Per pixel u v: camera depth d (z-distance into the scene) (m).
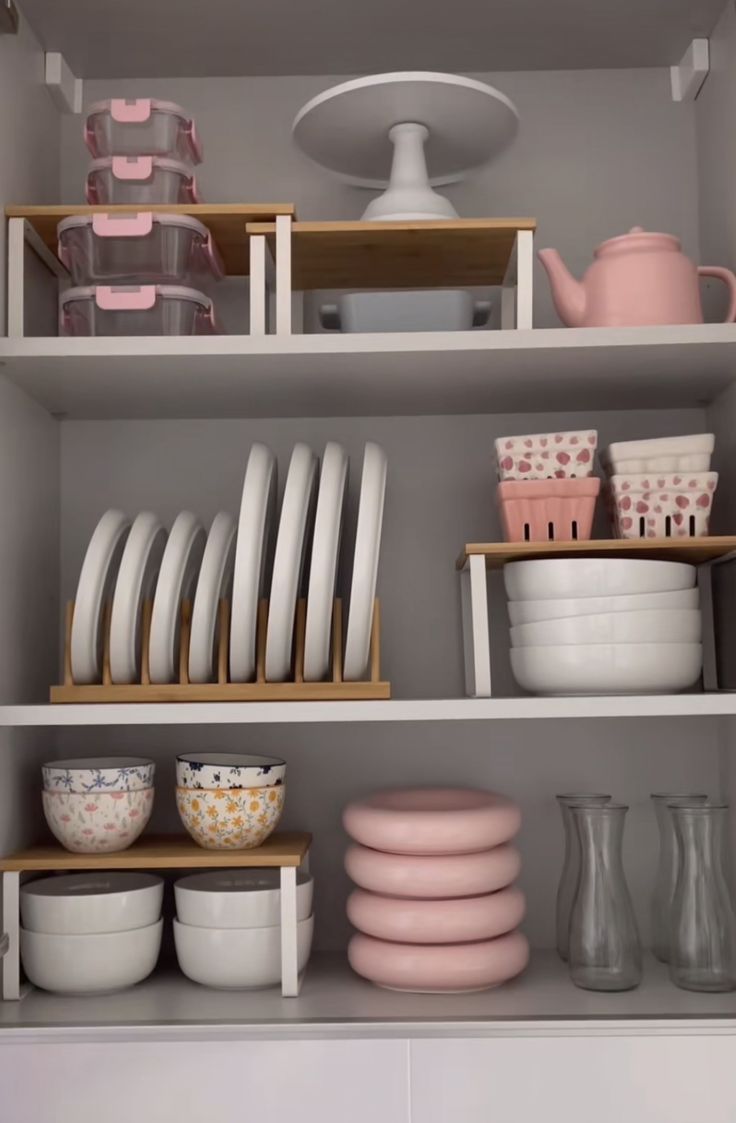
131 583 1.22
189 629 1.33
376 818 1.22
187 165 1.31
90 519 1.46
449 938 1.18
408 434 1.46
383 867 1.21
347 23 1.38
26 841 1.30
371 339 1.20
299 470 1.21
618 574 1.19
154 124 1.26
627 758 1.43
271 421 1.47
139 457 1.46
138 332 1.23
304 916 1.24
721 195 1.37
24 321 1.27
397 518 1.46
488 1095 1.09
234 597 1.18
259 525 1.20
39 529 1.37
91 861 1.20
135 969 1.20
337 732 1.43
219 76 1.50
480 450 1.46
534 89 1.50
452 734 1.43
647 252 1.23
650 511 1.23
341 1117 1.09
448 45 1.43
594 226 1.48
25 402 1.33
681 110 1.49
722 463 1.38
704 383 1.34
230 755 1.36
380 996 1.19
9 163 1.26
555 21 1.38
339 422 1.47
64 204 1.48
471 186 1.49
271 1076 1.09
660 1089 1.09
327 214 1.49
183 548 1.23
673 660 1.19
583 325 1.26
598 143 1.49
